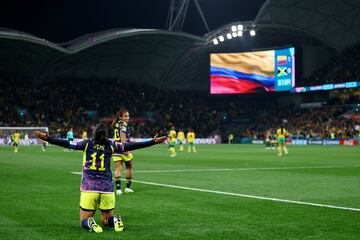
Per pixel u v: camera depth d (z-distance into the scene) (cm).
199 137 9338
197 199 1407
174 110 9794
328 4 7900
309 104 9194
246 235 930
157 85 10112
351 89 8556
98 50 8512
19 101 8600
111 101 9431
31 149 5622
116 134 1545
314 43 9031
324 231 964
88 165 962
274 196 1473
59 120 8544
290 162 3244
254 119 9794
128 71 9631
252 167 2753
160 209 1230
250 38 8656
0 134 7388
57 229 980
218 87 8488
